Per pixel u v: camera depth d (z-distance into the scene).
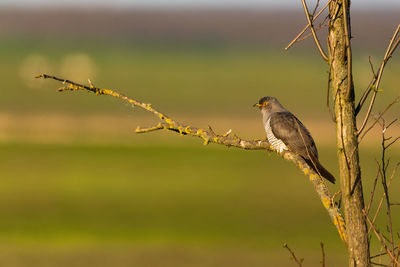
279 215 28.84
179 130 5.79
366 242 4.80
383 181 4.78
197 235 25.66
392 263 4.67
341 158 4.87
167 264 21.16
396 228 24.38
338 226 5.04
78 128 56.19
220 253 22.69
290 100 82.81
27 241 24.23
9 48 155.62
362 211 4.83
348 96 4.84
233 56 152.00
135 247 23.34
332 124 61.91
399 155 42.03
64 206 30.33
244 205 30.67
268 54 156.12
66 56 136.62
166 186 35.25
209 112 72.44
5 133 52.00
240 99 84.38
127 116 65.06
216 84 100.38
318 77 108.50
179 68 124.88
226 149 46.50
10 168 39.22
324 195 5.37
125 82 102.25
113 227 26.66
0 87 83.56
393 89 80.50
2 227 26.12
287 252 23.33
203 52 164.88
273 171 39.12
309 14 4.93
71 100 73.19
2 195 32.53
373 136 48.62
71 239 24.45
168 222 27.67
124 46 177.12
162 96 86.56
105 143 49.06
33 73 103.75
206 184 35.69
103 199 32.09
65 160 42.28
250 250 23.22
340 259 22.41
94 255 22.09
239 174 38.25
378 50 170.62
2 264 20.55
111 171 39.28
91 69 114.88
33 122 58.34
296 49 162.50
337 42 4.88
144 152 45.94
